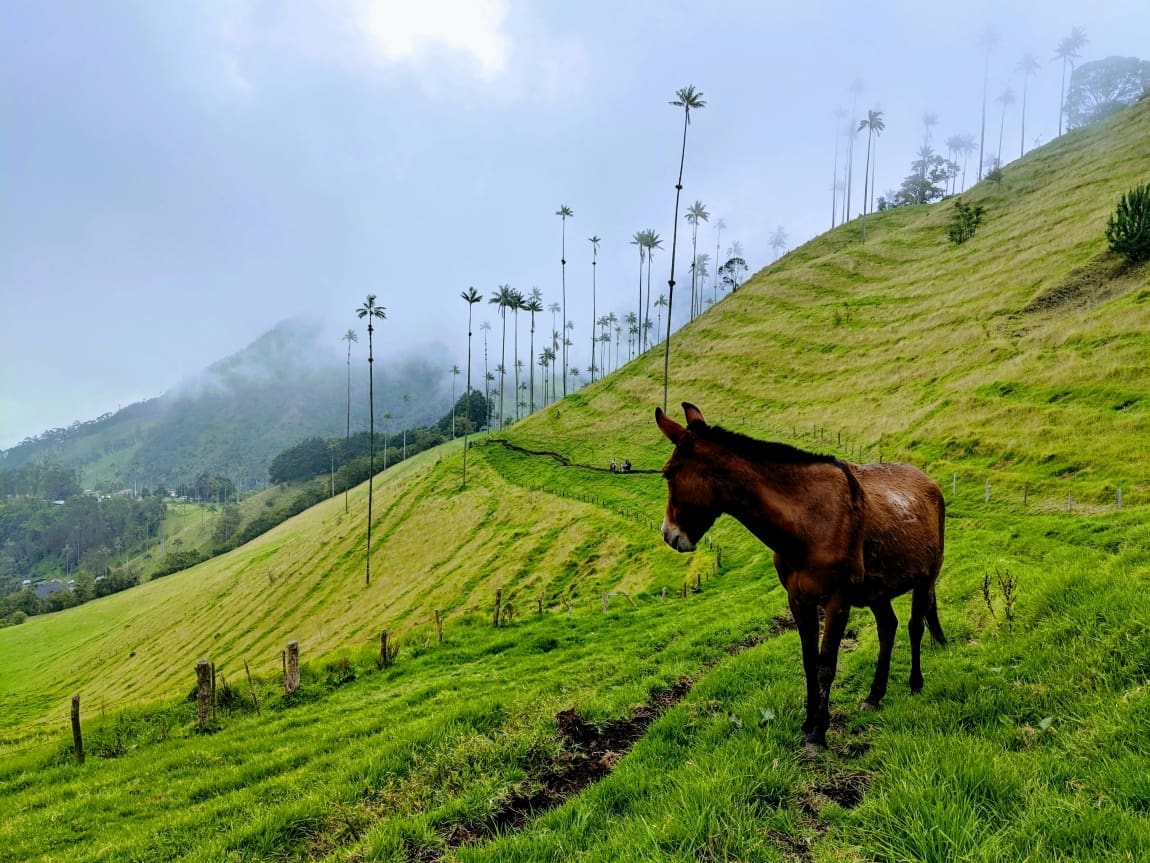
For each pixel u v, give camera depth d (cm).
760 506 530
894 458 3716
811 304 9100
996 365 4434
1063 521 1886
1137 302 4197
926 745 451
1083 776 388
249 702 1488
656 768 530
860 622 1005
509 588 4197
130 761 1181
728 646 1064
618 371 10244
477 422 16400
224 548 14062
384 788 607
